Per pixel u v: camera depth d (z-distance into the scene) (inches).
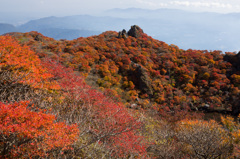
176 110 1337.4
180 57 2198.6
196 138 342.0
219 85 1667.1
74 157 206.8
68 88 411.8
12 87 280.2
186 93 1658.5
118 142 293.6
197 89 1681.8
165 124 654.5
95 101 426.6
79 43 2023.9
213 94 1585.9
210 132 351.3
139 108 1159.0
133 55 2018.9
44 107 279.0
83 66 1505.9
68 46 1872.5
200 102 1518.2
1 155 141.0
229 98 1505.9
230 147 336.2
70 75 508.7
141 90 1594.5
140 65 1771.7
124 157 283.4
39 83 323.0
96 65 1665.8
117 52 2017.7
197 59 2079.2
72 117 320.5
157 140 453.1
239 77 1685.5
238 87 1620.3
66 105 348.5
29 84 289.4
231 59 2042.3
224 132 419.5
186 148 368.5
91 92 454.6
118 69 1749.5
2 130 134.4
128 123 363.6
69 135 169.2
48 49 1723.7
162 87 1659.7
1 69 291.6
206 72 1845.5
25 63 327.3
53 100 334.0
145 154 330.0
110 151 282.7
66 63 1440.7
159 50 2343.8
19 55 376.5
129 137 342.3
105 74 1551.4
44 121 158.4
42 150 152.5
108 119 363.9
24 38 1914.4
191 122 540.7
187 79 1791.3
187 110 1327.5
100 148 261.9
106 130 299.6
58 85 380.8
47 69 434.9
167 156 349.4
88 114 346.3
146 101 1441.9
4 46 358.6
